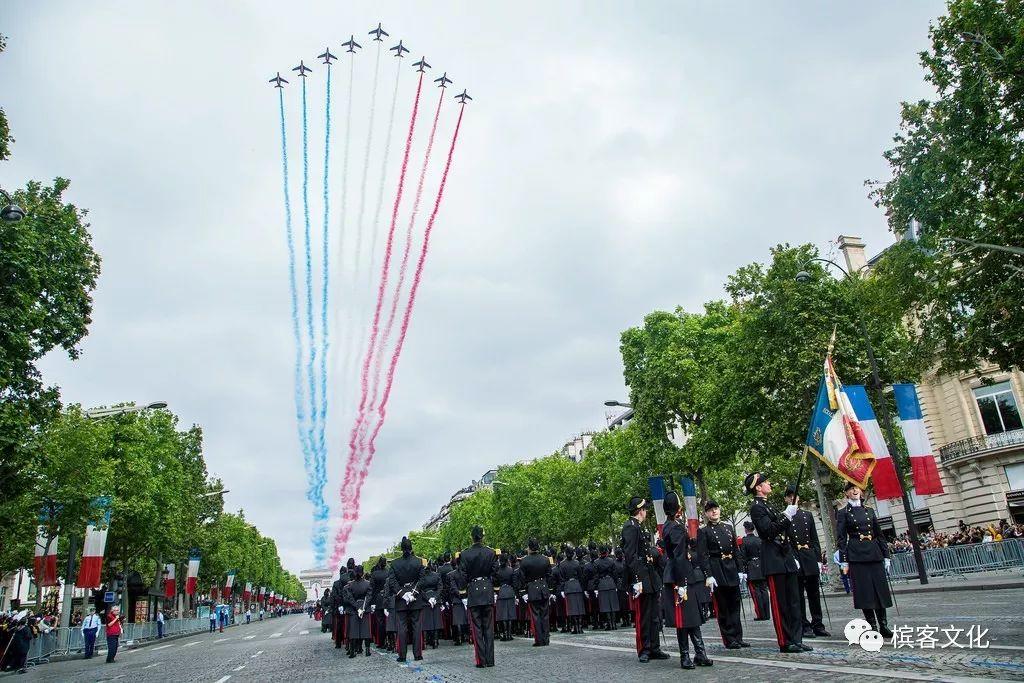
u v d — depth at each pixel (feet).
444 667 46.03
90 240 87.66
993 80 61.93
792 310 97.09
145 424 165.58
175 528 172.86
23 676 77.87
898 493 72.43
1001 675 23.61
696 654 33.27
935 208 67.36
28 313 75.51
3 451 80.07
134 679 58.39
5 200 76.69
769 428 99.71
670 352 128.67
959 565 92.17
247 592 341.00
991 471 126.82
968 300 68.08
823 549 161.48
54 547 150.61
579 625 65.51
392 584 53.88
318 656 69.77
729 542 41.14
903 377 75.56
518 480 235.20
